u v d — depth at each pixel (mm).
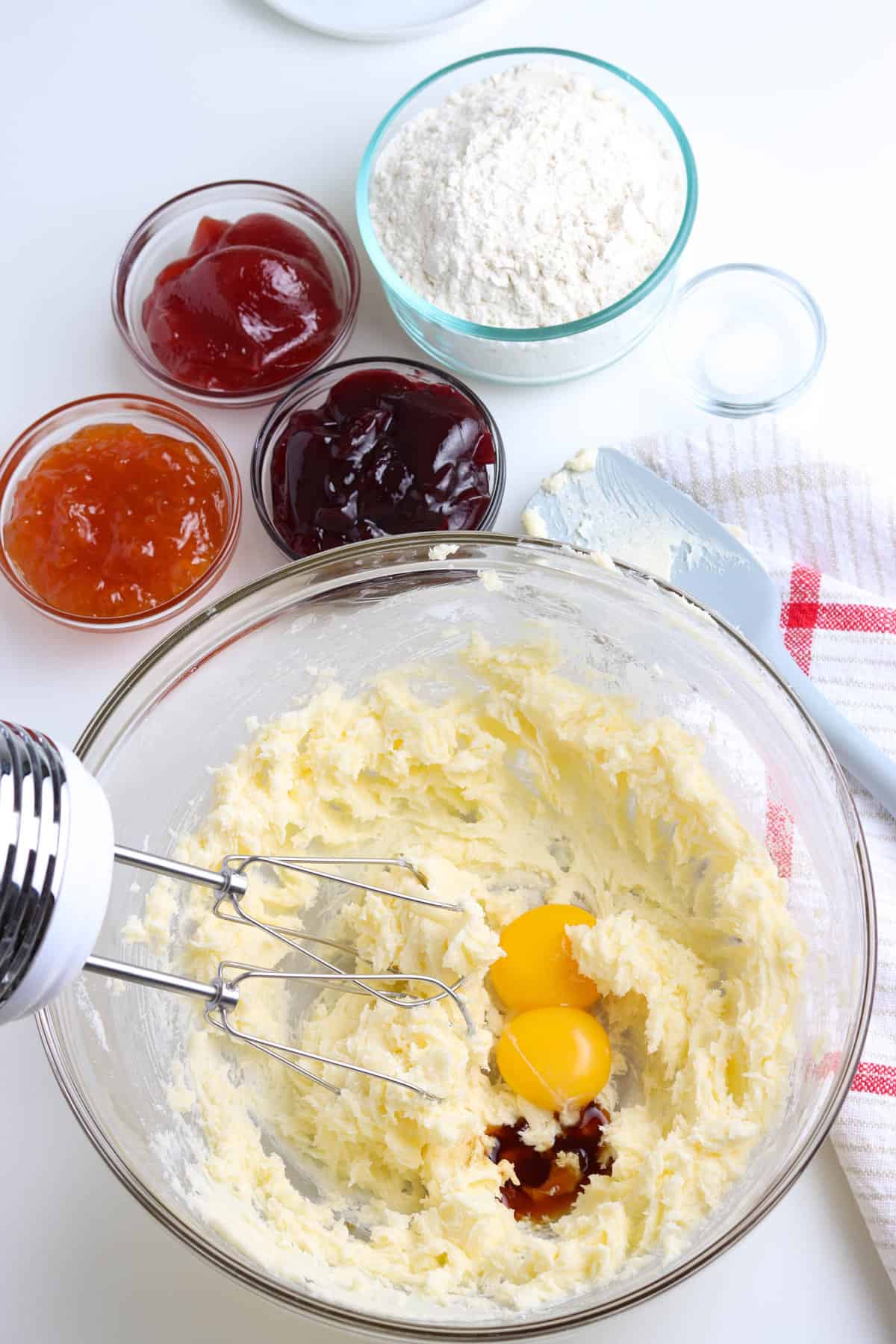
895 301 781
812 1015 668
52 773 549
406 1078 671
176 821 709
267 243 792
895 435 771
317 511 750
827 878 674
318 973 716
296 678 720
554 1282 644
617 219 747
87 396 805
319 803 725
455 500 748
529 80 773
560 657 720
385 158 774
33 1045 728
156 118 823
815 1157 694
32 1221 708
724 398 778
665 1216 648
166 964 699
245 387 786
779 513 753
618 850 725
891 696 727
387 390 766
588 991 700
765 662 668
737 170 796
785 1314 682
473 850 734
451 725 728
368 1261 660
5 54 833
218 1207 663
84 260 813
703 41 806
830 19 801
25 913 537
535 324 751
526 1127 685
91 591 763
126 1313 696
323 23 816
